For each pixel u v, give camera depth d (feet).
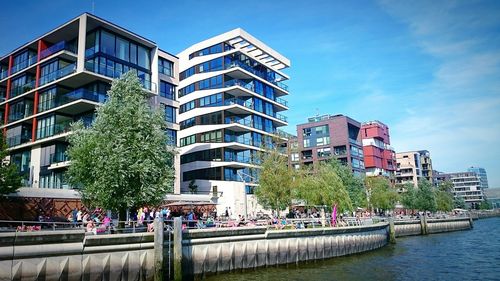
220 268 91.40
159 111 99.45
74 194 118.21
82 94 133.80
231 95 222.69
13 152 156.04
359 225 142.31
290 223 119.55
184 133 229.04
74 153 93.56
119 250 73.00
